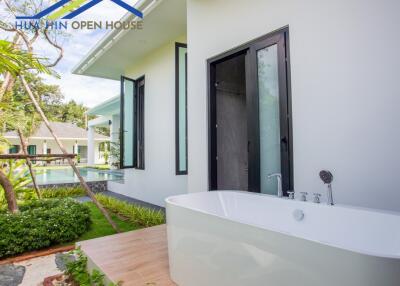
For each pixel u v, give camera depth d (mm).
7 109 3797
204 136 3328
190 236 1800
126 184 6828
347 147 2033
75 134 18094
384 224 1654
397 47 1804
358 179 1969
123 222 4191
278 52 2527
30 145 17203
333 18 2131
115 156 9445
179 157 4398
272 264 1330
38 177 9359
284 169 2463
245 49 2879
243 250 1467
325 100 2168
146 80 6004
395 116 1804
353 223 1802
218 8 3189
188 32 3627
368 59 1934
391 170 1815
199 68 3430
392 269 1003
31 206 3895
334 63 2115
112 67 6766
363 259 1037
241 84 4195
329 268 1125
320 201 2182
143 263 2238
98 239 2865
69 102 24500
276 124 2586
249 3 2820
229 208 2654
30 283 2330
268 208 2344
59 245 3197
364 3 1961
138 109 6254
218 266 1602
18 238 2893
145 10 4141
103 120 12031
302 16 2340
